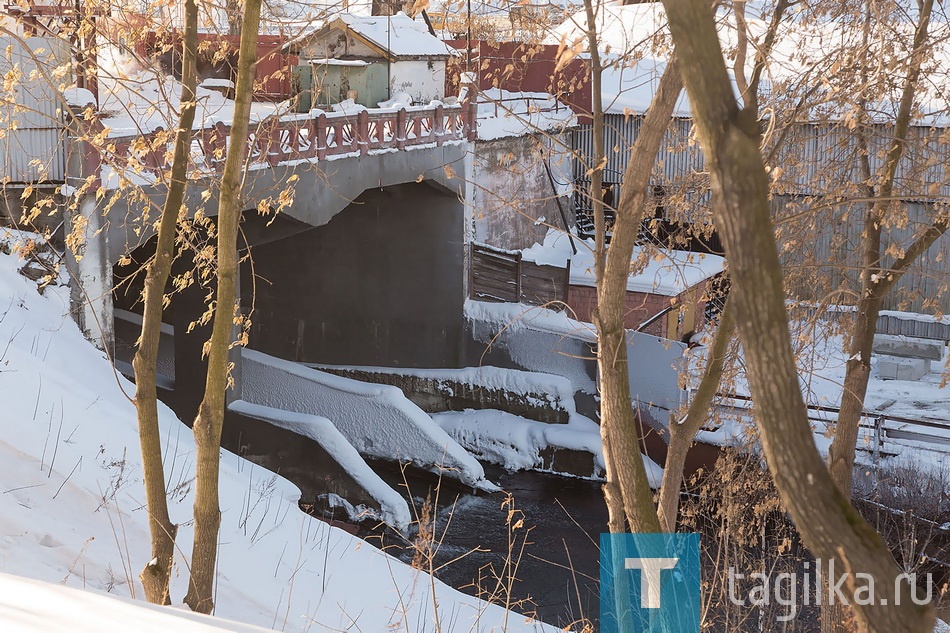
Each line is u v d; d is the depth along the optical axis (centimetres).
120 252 1412
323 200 1761
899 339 2408
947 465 1650
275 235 1767
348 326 2489
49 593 399
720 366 699
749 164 246
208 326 1950
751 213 246
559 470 2159
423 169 2114
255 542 1010
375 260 2441
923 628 242
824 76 745
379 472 2089
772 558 1229
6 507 849
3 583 409
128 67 1355
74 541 848
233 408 1889
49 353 1240
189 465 1134
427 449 2081
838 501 246
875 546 244
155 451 646
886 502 1559
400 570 1095
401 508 1767
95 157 1306
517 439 2208
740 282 249
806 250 875
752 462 1123
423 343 2422
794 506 251
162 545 644
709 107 257
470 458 2062
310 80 2252
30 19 794
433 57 2436
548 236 2784
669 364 2022
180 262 1939
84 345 1335
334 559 1051
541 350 2295
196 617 410
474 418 2302
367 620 912
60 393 1127
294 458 1836
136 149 701
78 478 951
